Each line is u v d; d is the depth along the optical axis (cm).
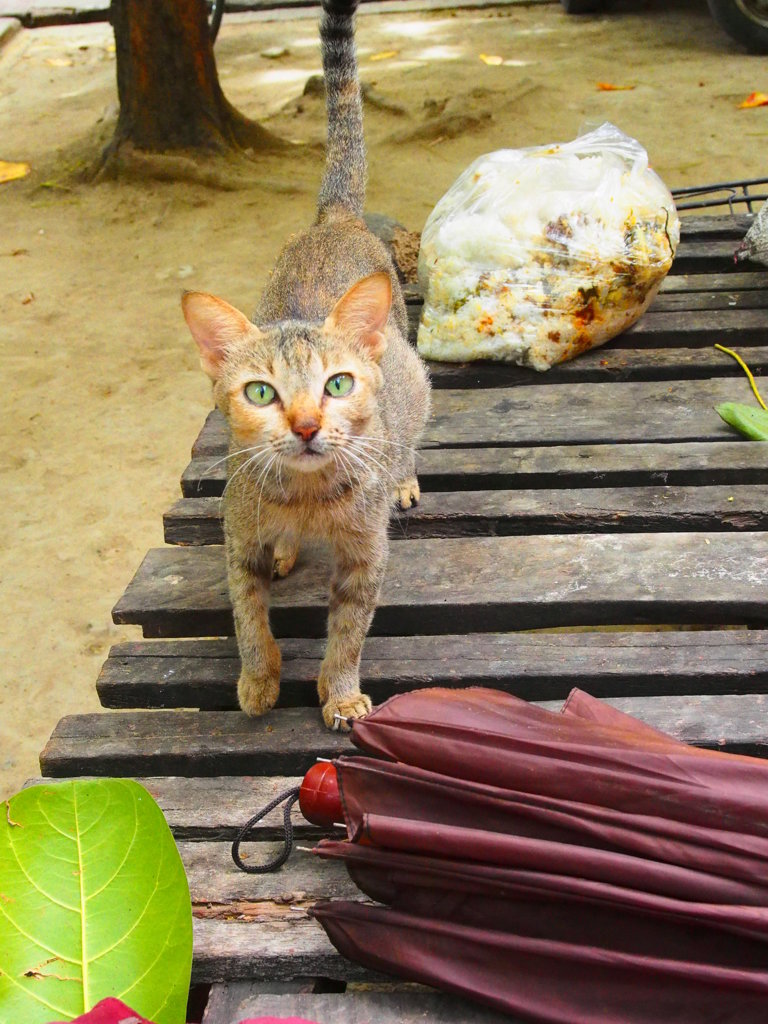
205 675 78
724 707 73
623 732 61
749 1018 54
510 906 58
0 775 95
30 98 275
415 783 59
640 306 108
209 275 177
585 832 57
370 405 73
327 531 74
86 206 209
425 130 229
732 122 223
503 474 93
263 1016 58
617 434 97
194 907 65
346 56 108
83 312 169
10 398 146
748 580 81
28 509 125
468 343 105
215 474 95
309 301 87
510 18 321
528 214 104
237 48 310
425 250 109
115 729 75
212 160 217
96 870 61
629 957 55
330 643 76
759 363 105
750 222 129
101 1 349
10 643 108
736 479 91
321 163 221
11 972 57
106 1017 53
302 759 73
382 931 59
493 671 76
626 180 107
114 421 140
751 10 262
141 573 87
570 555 84
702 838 56
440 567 84
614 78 259
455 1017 59
